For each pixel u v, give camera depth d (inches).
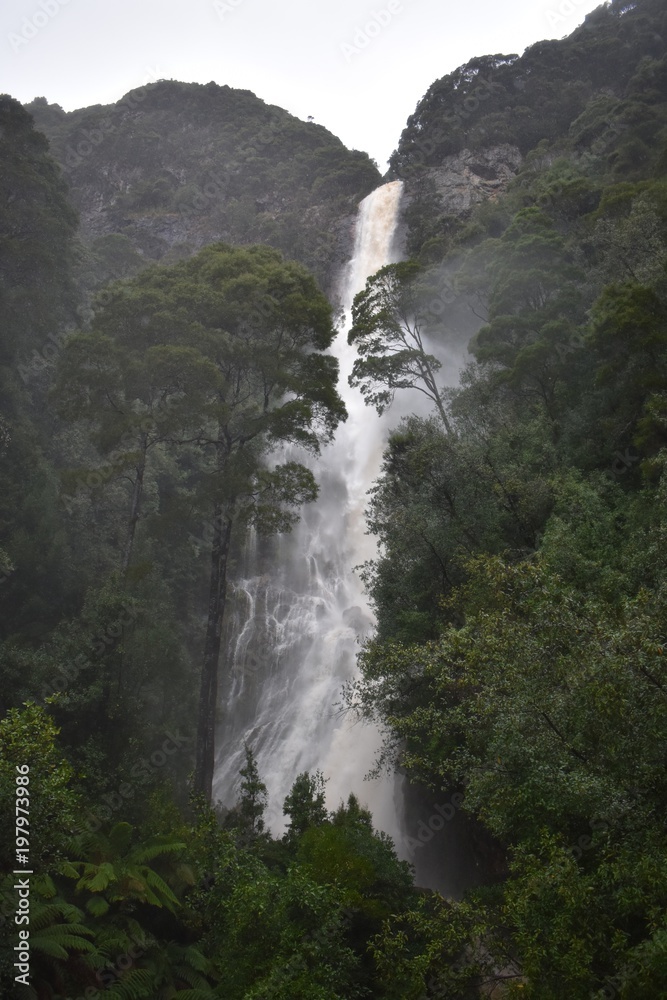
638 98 2802.7
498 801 564.1
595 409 1114.1
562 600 551.2
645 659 479.8
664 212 1349.7
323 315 1188.5
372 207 3663.9
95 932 616.7
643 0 3954.2
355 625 1852.9
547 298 1411.2
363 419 2549.2
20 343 1509.6
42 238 1652.3
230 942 611.8
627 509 920.9
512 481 968.9
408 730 821.9
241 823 847.1
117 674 952.9
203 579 1775.3
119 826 718.5
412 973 542.9
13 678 922.7
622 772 500.4
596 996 436.5
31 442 1389.0
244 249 1302.9
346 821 815.7
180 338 1130.0
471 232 1991.9
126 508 1561.3
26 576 1206.9
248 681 1776.6
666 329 1035.3
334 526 2250.2
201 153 4507.9
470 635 664.4
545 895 481.4
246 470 1087.6
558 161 2484.0
